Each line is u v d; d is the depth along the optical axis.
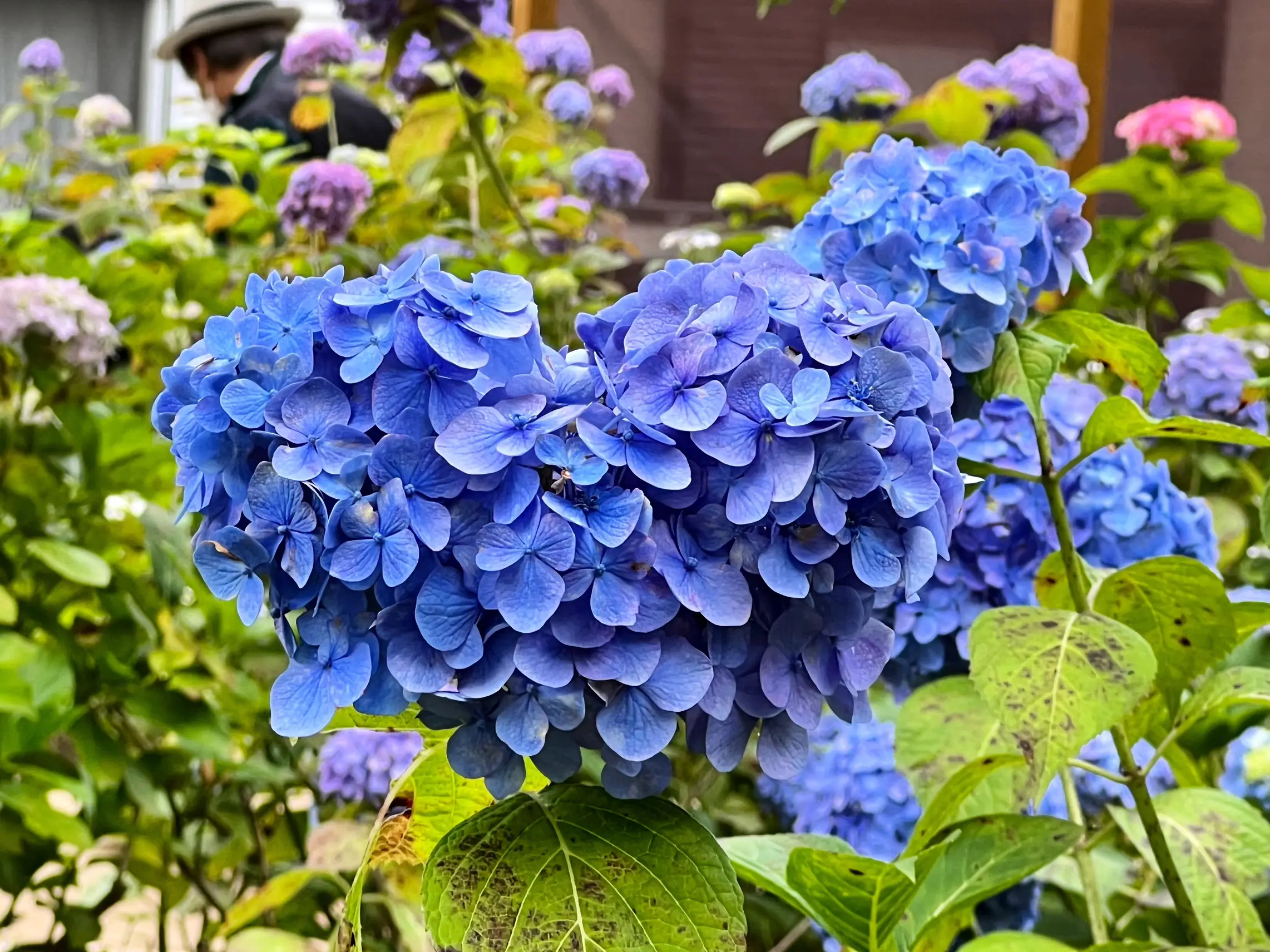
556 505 0.53
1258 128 2.13
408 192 1.67
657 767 0.57
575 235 1.67
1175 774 0.92
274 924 1.22
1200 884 0.77
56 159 2.53
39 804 1.13
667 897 0.58
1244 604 0.80
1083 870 0.86
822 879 0.68
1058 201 0.77
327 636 0.55
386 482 0.53
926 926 0.70
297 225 1.50
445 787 0.70
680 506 0.55
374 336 0.55
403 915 1.03
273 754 1.29
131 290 1.53
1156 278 1.76
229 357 0.57
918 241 0.73
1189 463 1.57
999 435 0.89
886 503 0.57
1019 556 0.89
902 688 0.93
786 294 0.59
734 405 0.55
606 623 0.53
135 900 1.55
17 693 1.10
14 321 1.24
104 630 1.20
